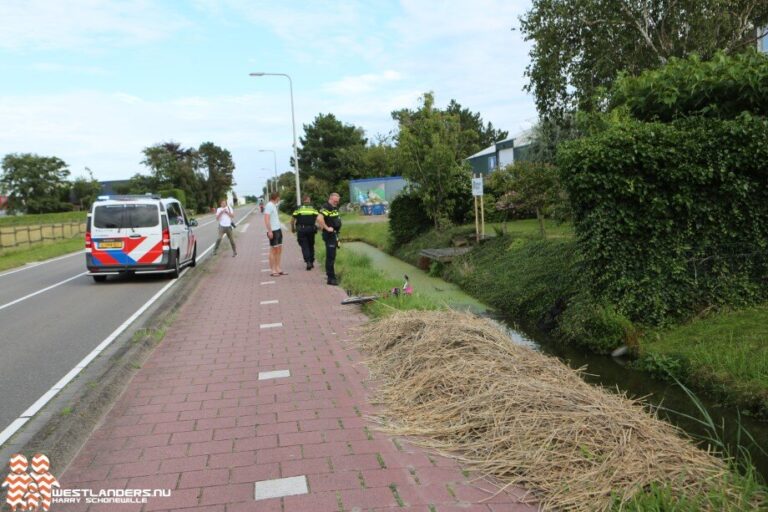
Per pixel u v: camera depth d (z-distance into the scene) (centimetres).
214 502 329
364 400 488
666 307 730
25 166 6488
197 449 402
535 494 329
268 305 966
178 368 608
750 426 500
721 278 736
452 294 1221
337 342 689
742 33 1299
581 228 784
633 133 738
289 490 339
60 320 967
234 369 596
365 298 923
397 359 575
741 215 733
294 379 553
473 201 2038
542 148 1716
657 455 355
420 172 1816
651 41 1327
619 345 721
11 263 2058
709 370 588
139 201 1382
